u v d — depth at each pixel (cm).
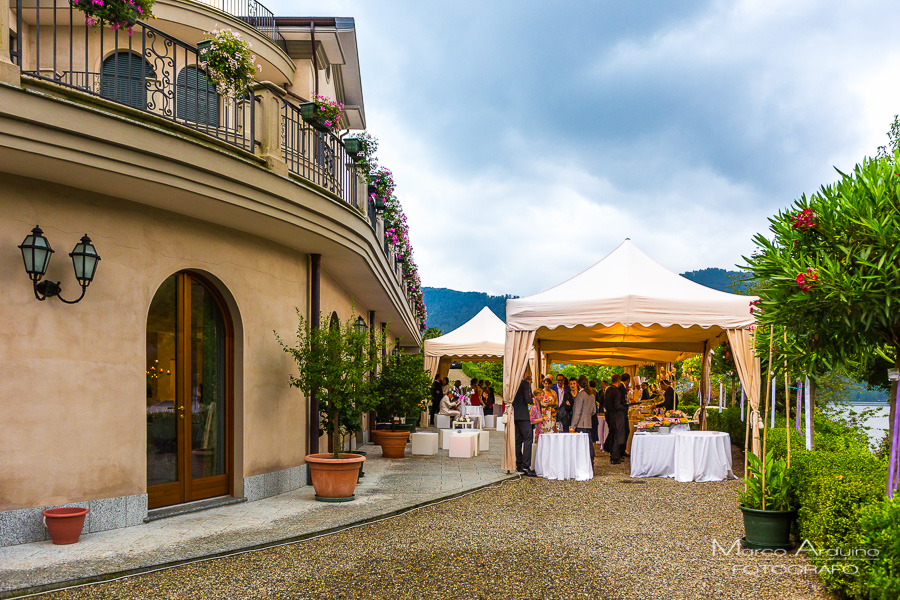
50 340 677
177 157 705
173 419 827
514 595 512
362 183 1179
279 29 1473
